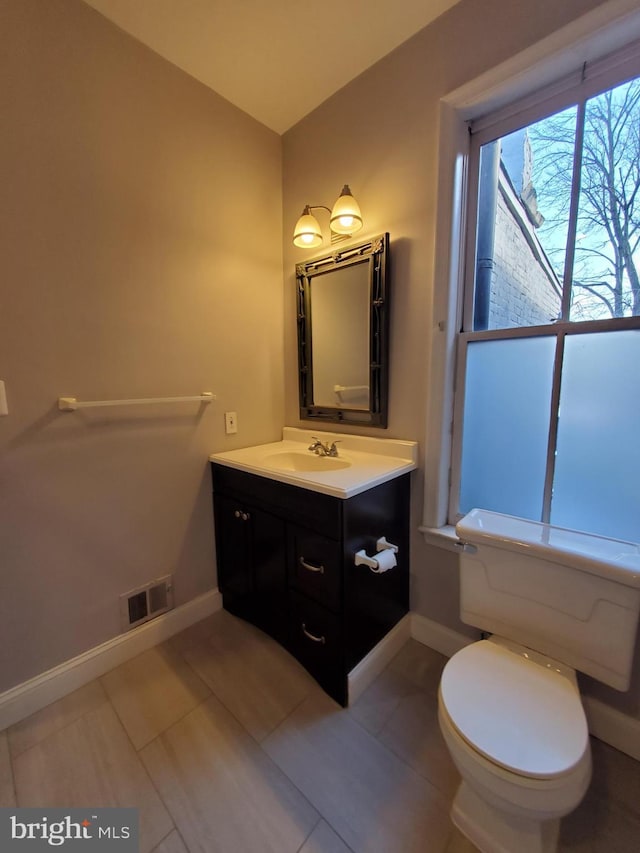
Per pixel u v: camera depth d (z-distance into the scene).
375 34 1.42
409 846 0.94
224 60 1.53
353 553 1.32
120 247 1.45
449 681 0.99
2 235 1.18
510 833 0.89
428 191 1.45
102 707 1.35
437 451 1.53
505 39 1.22
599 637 1.00
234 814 1.01
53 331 1.31
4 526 1.25
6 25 1.14
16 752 1.18
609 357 1.18
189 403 1.73
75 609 1.43
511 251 1.37
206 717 1.31
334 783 1.09
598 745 1.20
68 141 1.29
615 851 0.93
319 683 1.44
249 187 1.88
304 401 2.04
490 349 1.43
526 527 1.20
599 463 1.23
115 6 1.29
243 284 1.91
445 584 1.58
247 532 1.69
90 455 1.44
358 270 1.71
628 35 1.05
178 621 1.75
